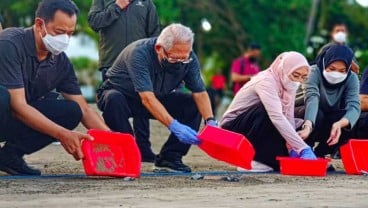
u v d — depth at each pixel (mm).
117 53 13438
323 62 12148
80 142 10289
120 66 11906
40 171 11430
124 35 13430
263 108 11844
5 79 10320
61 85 10992
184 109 11906
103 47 13547
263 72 12008
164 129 17969
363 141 11906
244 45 37938
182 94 11906
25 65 10484
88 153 10422
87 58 42750
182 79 11703
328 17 39250
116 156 10719
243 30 37812
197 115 11922
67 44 10461
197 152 15430
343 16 39625
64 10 10383
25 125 10617
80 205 8477
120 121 11750
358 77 13477
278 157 11672
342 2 39625
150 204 8555
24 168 10898
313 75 12141
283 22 37688
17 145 10766
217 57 39438
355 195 9461
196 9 37250
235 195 9250
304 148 11570
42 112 10688
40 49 10516
